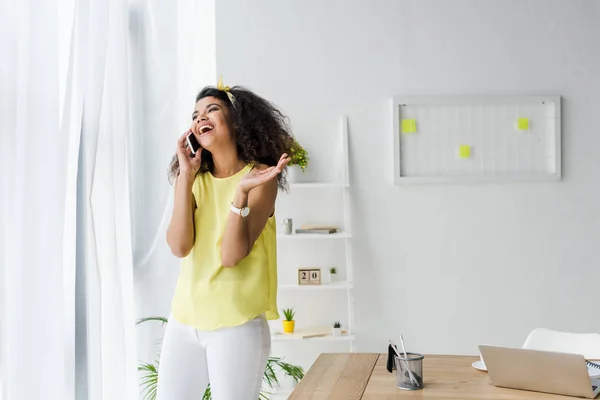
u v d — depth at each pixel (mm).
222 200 2207
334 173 3965
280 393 3803
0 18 1897
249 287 2131
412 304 3953
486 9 3996
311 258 3967
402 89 3979
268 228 2258
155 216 3541
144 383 3316
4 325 1882
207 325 2092
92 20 2451
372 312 3951
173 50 3609
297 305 3949
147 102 3541
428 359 2309
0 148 1911
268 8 3979
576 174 3986
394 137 3941
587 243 3971
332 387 1974
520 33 4004
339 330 3721
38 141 2043
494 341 3949
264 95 3965
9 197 1939
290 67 3971
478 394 1853
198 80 3828
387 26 3990
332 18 3982
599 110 3988
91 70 2439
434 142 3965
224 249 2059
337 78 3977
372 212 3967
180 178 2201
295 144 3713
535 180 3949
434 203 3969
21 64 2002
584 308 3963
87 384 2477
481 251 3965
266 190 2150
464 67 3990
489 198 3967
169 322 2213
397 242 3965
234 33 3965
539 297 3961
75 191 2330
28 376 1993
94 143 2436
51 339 2070
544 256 3965
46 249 2059
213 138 2193
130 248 2961
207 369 2199
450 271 3955
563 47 4004
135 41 3496
